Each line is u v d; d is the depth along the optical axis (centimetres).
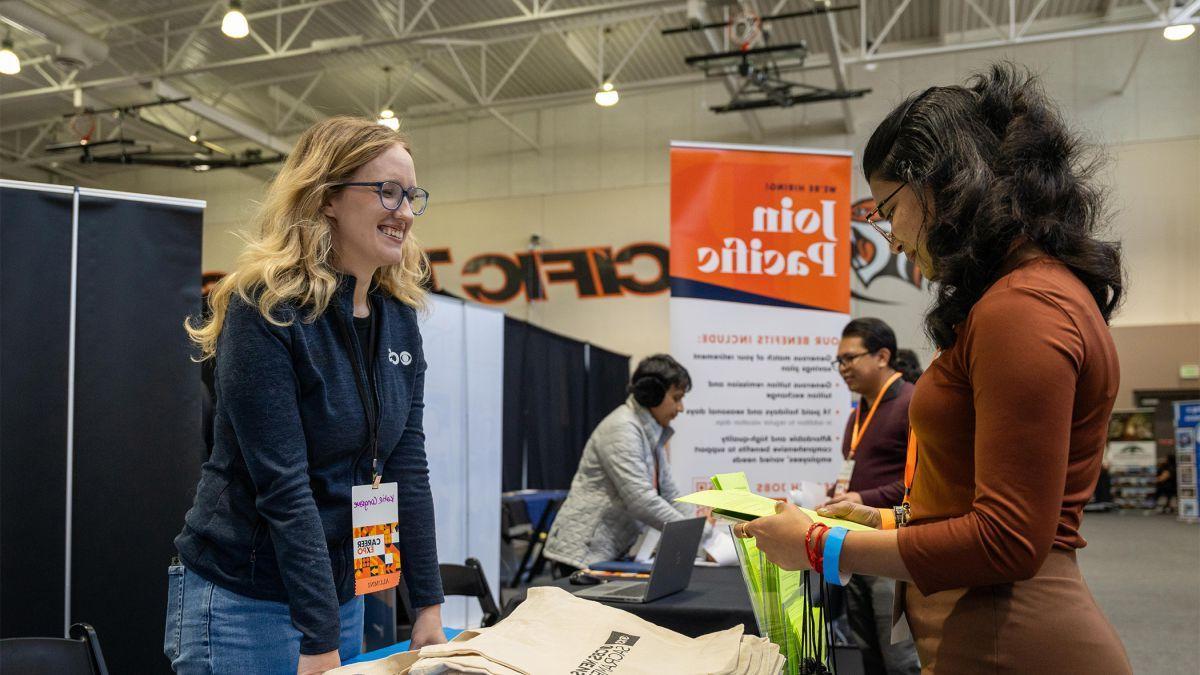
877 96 1183
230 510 117
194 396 260
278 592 117
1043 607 88
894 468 259
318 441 121
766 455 330
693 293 331
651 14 982
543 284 1294
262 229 123
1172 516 1177
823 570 95
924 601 98
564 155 1305
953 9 1073
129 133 1252
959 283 92
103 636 243
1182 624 460
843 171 340
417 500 139
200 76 1141
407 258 139
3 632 232
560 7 974
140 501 250
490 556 444
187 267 262
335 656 114
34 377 240
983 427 86
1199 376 1123
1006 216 88
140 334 254
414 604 137
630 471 273
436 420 398
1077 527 90
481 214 1329
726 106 951
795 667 132
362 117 132
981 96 97
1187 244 1131
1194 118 1125
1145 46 1092
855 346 269
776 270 335
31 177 1410
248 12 973
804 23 1061
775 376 332
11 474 236
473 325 434
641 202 1265
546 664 92
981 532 84
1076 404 88
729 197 334
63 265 246
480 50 1115
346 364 125
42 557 238
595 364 914
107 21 977
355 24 1020
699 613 187
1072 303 87
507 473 689
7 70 811
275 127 1276
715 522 297
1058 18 1148
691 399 328
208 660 115
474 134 1345
